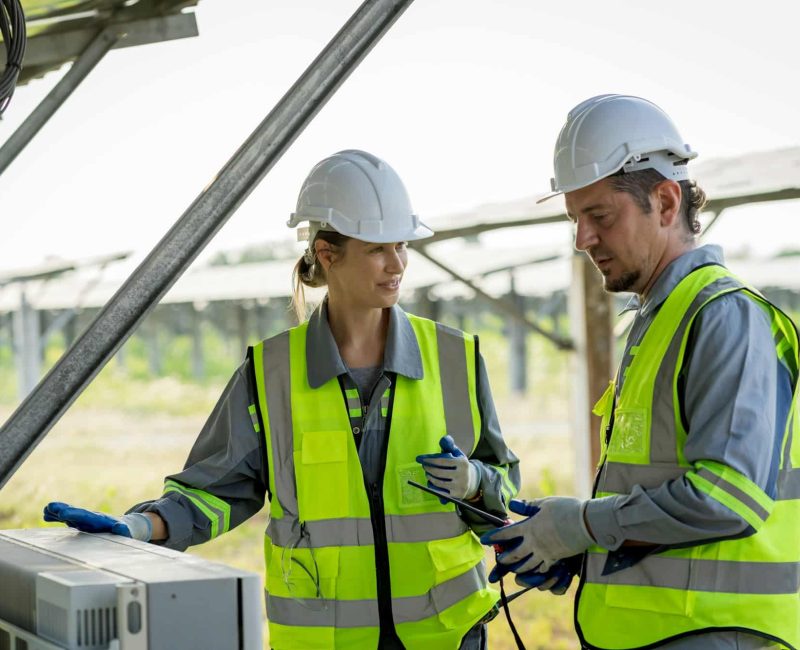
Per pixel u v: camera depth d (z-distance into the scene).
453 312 27.97
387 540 2.31
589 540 1.98
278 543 2.34
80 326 28.34
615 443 2.05
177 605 1.47
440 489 2.28
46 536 1.97
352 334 2.41
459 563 2.32
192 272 23.77
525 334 25.78
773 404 1.88
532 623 7.79
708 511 1.81
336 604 2.29
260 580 1.53
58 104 3.83
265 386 2.40
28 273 15.13
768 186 5.60
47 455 17.45
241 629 1.51
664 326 1.98
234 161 2.44
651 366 1.99
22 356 16.06
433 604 2.30
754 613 1.90
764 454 1.84
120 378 30.84
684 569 1.92
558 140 2.14
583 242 2.08
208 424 2.47
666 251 2.06
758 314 1.91
